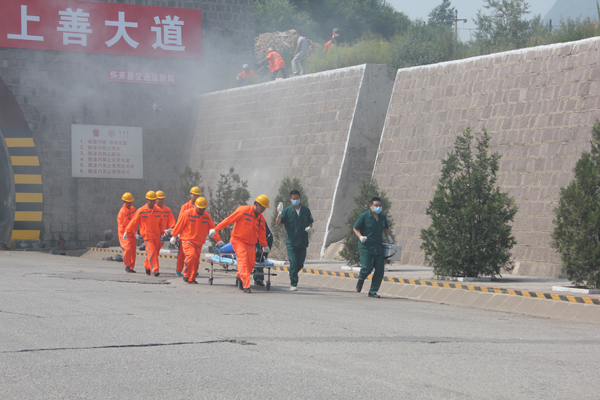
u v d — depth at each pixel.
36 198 30.08
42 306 9.94
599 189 12.65
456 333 8.55
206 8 33.22
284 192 20.61
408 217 21.33
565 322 10.48
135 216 17.09
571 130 17.45
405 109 22.69
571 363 6.73
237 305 10.91
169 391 5.21
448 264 14.97
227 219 13.43
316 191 24.80
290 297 12.74
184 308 10.23
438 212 15.28
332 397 5.12
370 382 5.62
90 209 31.00
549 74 18.44
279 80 28.31
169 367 6.06
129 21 31.78
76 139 30.83
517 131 18.83
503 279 15.52
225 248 14.77
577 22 22.53
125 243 18.02
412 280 14.37
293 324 8.84
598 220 12.28
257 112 29.06
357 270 17.67
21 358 6.35
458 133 20.53
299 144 26.38
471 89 20.56
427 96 22.00
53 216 30.41
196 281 15.54
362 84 24.36
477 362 6.61
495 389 5.51
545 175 17.70
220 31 33.50
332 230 23.59
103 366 6.07
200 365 6.16
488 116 19.80
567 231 12.77
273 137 27.84
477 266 14.94
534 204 17.72
